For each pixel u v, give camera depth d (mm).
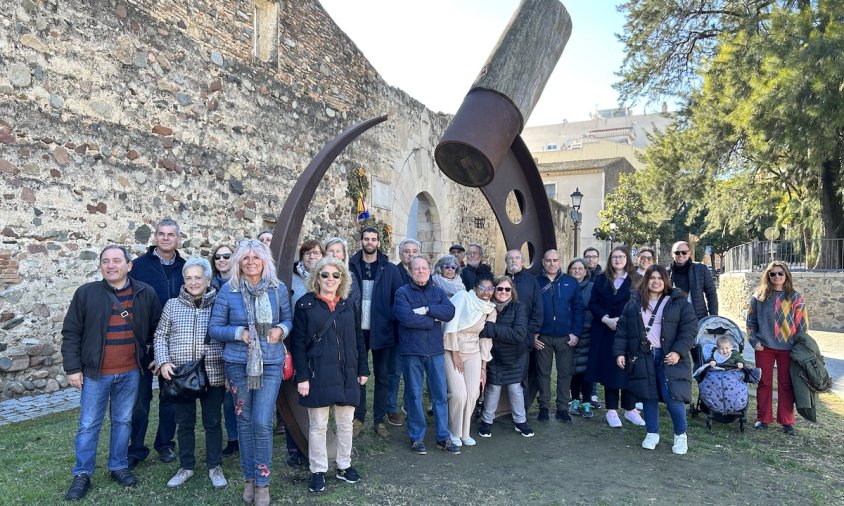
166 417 3930
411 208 13719
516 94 4391
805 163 14344
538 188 5359
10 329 5363
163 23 6820
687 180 16641
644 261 5492
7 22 5281
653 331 4488
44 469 3719
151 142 6680
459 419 4383
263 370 3281
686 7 15805
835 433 5023
